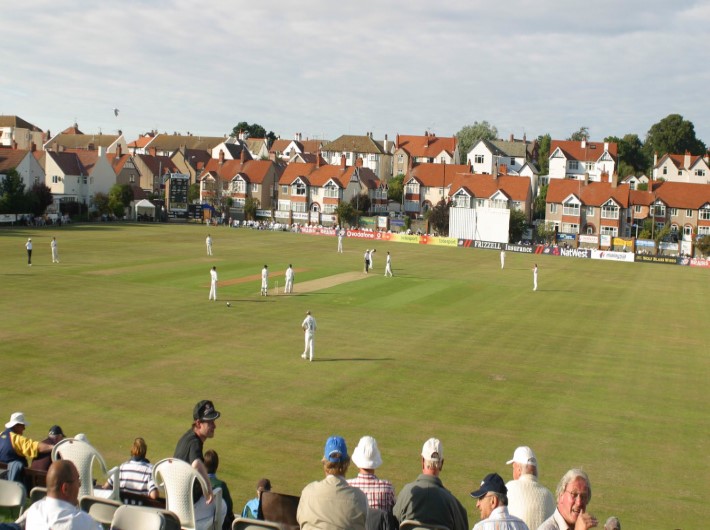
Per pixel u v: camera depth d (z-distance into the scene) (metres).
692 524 18.81
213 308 45.97
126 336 37.03
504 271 75.12
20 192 101.00
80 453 12.41
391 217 130.25
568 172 152.62
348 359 34.69
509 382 31.94
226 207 134.88
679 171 158.62
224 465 21.25
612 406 29.12
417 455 22.78
